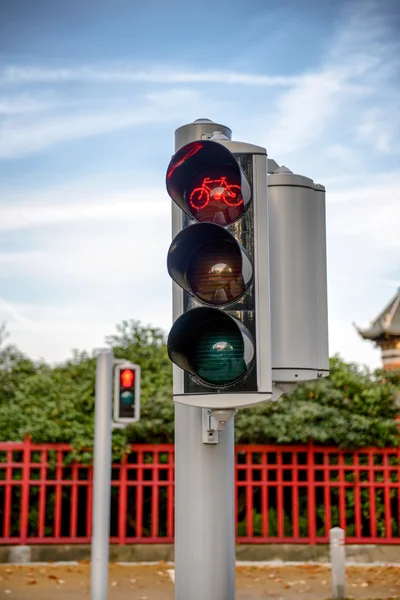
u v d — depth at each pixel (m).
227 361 4.03
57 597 9.70
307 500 12.63
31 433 11.99
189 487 4.65
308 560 12.02
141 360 13.98
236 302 4.09
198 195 4.27
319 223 4.78
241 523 12.59
